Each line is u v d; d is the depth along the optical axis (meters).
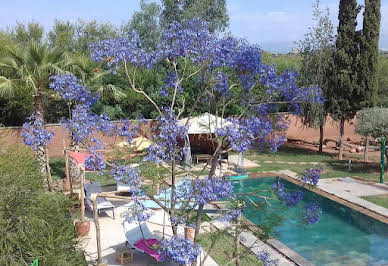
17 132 19.08
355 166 19.62
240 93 7.33
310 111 20.58
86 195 13.23
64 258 6.66
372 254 11.25
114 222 12.29
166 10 35.09
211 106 8.25
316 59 20.03
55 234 7.07
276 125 6.93
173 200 6.77
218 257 9.84
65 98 7.14
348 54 19.80
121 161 6.68
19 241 6.11
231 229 8.40
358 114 19.56
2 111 20.67
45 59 13.55
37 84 13.95
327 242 12.09
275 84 6.89
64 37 32.16
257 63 6.86
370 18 19.28
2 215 6.08
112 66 6.99
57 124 20.44
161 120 6.59
